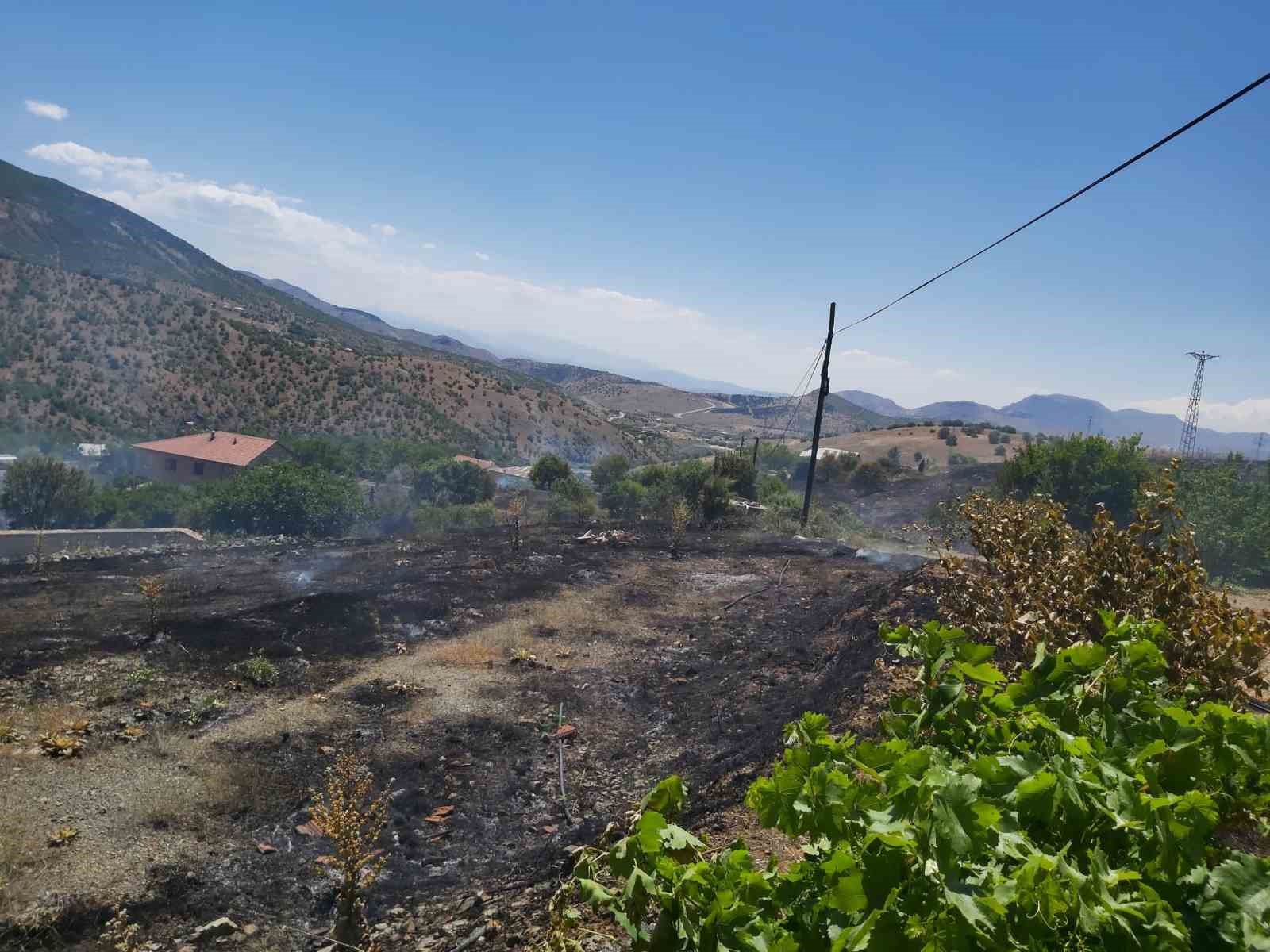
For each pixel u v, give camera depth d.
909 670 3.96
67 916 4.86
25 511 38.09
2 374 91.19
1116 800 1.67
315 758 7.35
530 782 7.14
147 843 5.75
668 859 1.80
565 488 35.97
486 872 5.68
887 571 15.49
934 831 1.49
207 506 30.61
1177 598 3.68
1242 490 18.22
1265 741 2.00
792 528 23.03
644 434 190.75
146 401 100.31
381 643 10.77
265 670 9.24
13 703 7.84
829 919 1.59
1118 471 22.66
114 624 10.60
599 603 13.20
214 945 4.86
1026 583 4.34
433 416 133.25
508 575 14.76
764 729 7.34
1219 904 1.53
